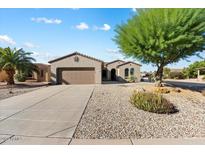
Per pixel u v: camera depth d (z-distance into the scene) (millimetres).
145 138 6348
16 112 9742
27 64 25688
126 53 17875
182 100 13281
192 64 51562
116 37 18500
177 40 14672
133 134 6688
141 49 16438
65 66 28562
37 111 9945
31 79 35125
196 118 8961
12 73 26016
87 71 28828
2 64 24641
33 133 6676
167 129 7270
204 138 6379
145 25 15734
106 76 39312
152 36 15578
